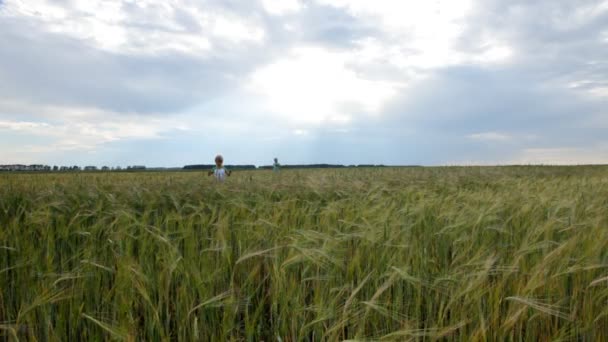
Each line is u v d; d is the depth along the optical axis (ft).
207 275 8.77
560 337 7.02
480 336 6.73
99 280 9.03
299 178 36.50
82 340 7.80
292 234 11.47
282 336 7.81
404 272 7.42
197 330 7.11
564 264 8.34
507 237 12.11
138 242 11.98
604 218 12.91
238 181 30.63
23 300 8.61
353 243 11.21
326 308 7.42
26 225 13.64
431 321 7.86
